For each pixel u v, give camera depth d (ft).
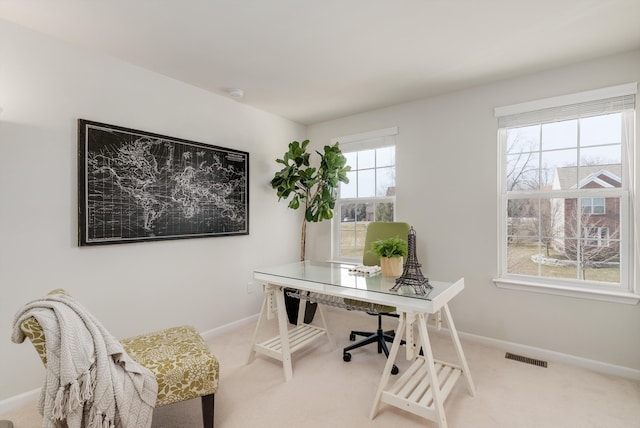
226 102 10.59
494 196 9.25
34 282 6.70
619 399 6.63
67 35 6.86
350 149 12.43
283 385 7.29
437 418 5.55
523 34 6.79
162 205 8.81
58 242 7.02
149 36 6.92
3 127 6.31
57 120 7.00
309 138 13.76
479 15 6.13
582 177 8.20
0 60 6.27
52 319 4.35
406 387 6.37
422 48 7.39
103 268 7.74
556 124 8.55
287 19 6.27
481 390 7.00
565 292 8.20
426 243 10.46
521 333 8.84
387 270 7.24
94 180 7.47
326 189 11.23
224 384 7.32
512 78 8.96
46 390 4.25
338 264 9.42
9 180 6.39
